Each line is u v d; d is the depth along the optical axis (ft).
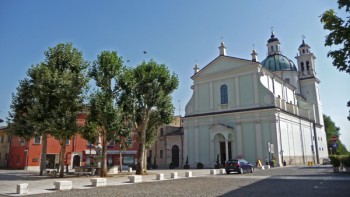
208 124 143.23
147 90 92.58
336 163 84.28
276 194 40.81
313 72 199.31
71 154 139.03
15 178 77.92
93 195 42.93
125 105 87.76
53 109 78.54
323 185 50.62
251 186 51.96
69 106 81.10
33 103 85.97
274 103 126.11
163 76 94.12
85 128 83.10
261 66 134.21
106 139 84.43
